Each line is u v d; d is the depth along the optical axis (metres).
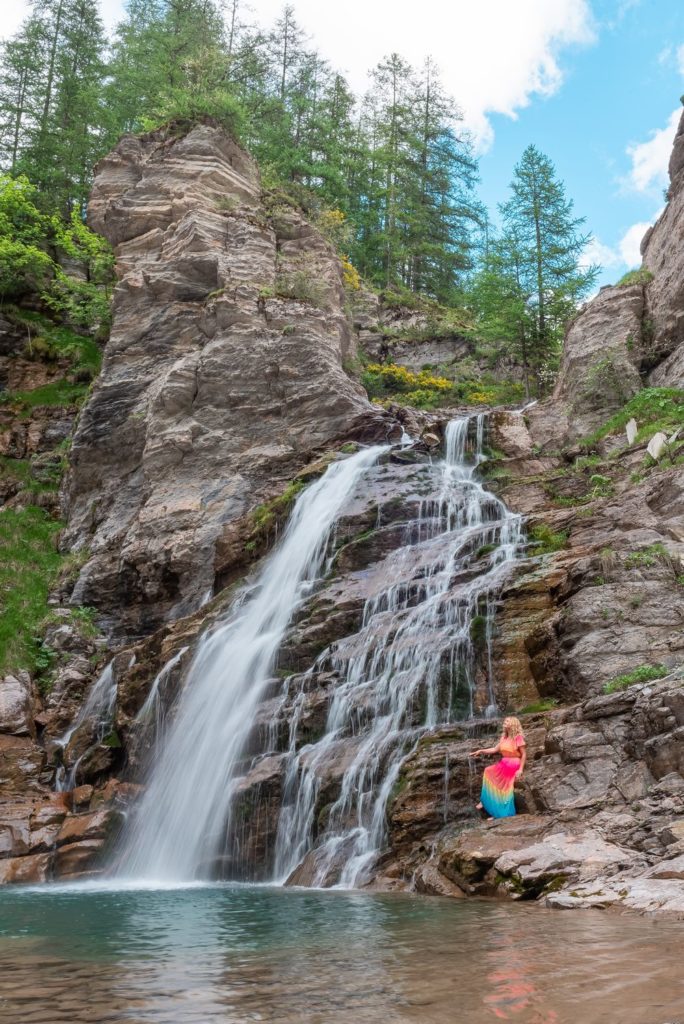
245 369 26.88
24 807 16.66
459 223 59.81
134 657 21.02
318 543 20.06
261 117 50.19
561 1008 3.83
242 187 31.75
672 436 19.36
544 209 39.03
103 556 25.61
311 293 29.00
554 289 37.16
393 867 10.62
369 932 6.59
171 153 31.77
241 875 13.30
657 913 6.80
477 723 12.20
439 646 13.80
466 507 19.52
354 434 25.44
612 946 5.42
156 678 18.98
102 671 22.23
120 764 18.61
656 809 9.17
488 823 10.16
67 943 6.62
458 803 10.98
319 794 12.66
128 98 47.31
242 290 28.11
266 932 6.90
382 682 14.11
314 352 26.94
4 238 36.22
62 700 21.67
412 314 46.09
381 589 16.78
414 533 19.03
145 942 6.59
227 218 30.28
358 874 11.02
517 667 13.41
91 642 23.78
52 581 26.31
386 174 56.56
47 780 19.20
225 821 13.89
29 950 6.26
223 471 25.77
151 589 24.17
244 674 16.89
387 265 52.47
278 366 26.81
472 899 8.69
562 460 22.72
